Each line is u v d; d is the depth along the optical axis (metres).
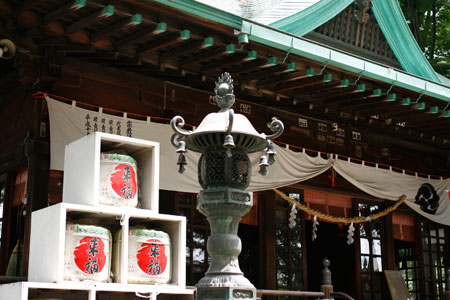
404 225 12.04
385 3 9.84
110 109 8.02
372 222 11.32
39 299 4.71
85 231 4.73
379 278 11.20
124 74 8.20
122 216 4.90
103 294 4.95
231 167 4.39
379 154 11.41
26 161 7.80
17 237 8.38
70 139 7.52
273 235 9.80
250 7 9.52
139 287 4.82
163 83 8.60
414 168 12.11
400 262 12.72
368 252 11.15
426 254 12.21
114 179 5.04
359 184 10.46
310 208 10.59
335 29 9.48
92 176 4.91
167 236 5.16
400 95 9.09
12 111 8.39
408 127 10.99
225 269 4.30
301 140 10.27
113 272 4.99
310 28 8.73
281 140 9.98
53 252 4.63
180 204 8.86
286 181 9.46
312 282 14.98
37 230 4.98
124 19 6.44
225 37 7.00
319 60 7.48
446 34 21.00
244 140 4.42
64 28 6.78
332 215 10.93
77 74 7.77
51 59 7.38
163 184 8.16
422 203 11.32
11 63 8.03
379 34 10.18
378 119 10.44
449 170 12.72
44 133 7.55
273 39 6.91
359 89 8.45
